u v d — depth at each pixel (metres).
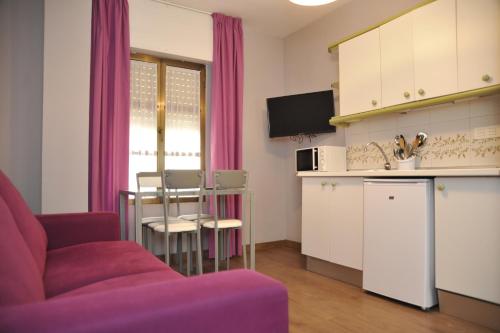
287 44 4.56
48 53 2.80
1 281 0.63
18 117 2.99
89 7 2.98
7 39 2.97
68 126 2.86
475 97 2.43
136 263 1.57
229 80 3.96
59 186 2.81
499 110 2.41
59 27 2.86
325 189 3.05
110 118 3.24
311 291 2.67
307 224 3.24
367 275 2.57
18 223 1.24
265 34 4.46
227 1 3.65
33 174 3.03
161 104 3.79
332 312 2.25
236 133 4.03
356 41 3.16
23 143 3.01
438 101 2.53
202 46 3.86
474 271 2.02
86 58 2.95
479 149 2.51
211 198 3.80
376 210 2.52
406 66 2.74
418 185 2.27
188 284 0.70
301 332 1.97
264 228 4.35
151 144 3.72
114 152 3.21
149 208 3.66
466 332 1.94
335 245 2.93
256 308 0.69
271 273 3.20
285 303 0.73
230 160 3.93
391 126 3.14
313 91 4.12
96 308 0.57
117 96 3.25
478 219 2.01
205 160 4.03
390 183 2.44
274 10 3.86
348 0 3.62
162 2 3.64
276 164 4.49
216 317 0.64
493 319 1.96
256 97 4.35
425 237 2.22
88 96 2.94
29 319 0.52
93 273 1.43
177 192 3.02
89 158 3.12
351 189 2.80
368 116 3.14
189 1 3.65
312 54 4.14
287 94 4.54
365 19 3.47
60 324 0.51
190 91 3.98
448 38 2.47
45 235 1.84
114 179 3.20
